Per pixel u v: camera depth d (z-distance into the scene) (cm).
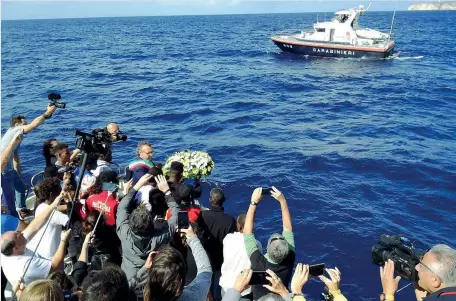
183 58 5669
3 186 662
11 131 580
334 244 1088
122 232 466
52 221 538
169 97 3067
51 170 671
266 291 456
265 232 1148
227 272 505
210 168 711
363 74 4269
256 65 4938
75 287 406
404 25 13538
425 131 2198
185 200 568
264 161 1706
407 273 341
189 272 500
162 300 310
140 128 2242
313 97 3130
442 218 1259
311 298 853
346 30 4988
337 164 1670
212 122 2356
